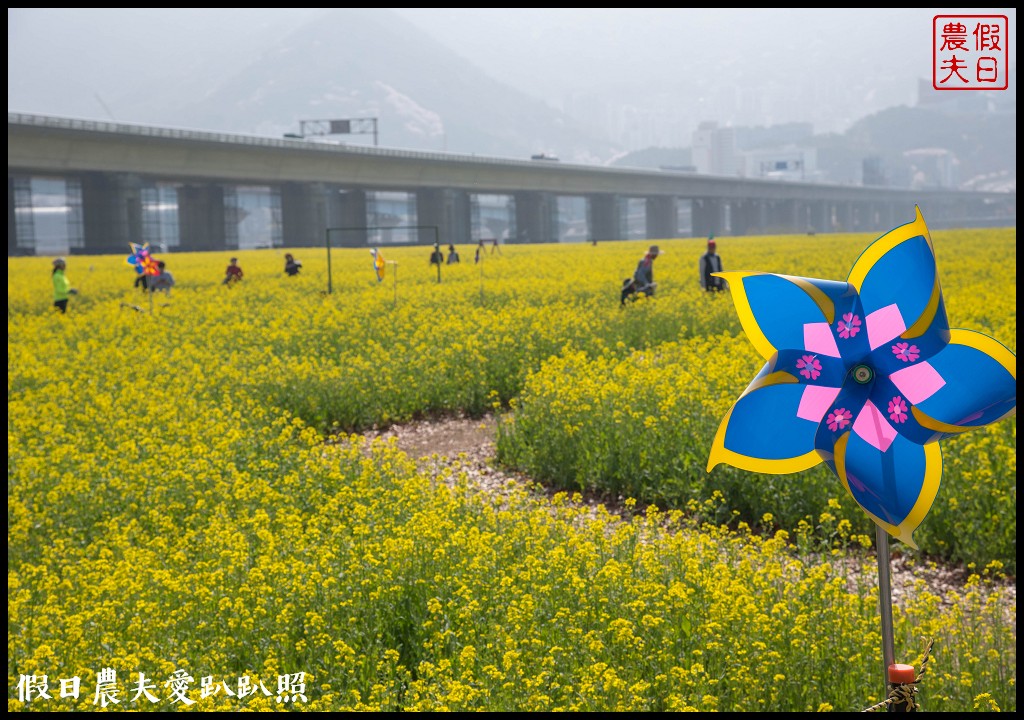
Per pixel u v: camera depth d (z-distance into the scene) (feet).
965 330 11.18
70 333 66.23
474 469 35.06
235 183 324.19
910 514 11.87
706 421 30.09
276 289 97.25
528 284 90.48
